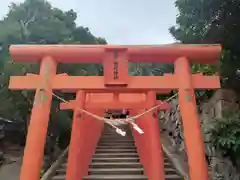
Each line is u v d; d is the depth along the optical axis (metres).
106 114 17.94
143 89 5.70
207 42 9.20
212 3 7.96
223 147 7.82
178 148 12.45
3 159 12.14
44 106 5.43
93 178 9.66
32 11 14.20
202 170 5.14
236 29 8.23
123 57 5.70
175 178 9.44
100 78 5.69
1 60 11.84
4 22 13.66
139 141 11.52
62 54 5.74
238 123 7.66
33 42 13.54
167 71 17.16
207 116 10.32
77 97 8.45
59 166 11.07
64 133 14.05
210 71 9.91
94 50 5.71
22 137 14.02
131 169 10.38
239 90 9.45
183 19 10.27
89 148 10.66
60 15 15.89
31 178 5.04
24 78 5.69
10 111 11.71
